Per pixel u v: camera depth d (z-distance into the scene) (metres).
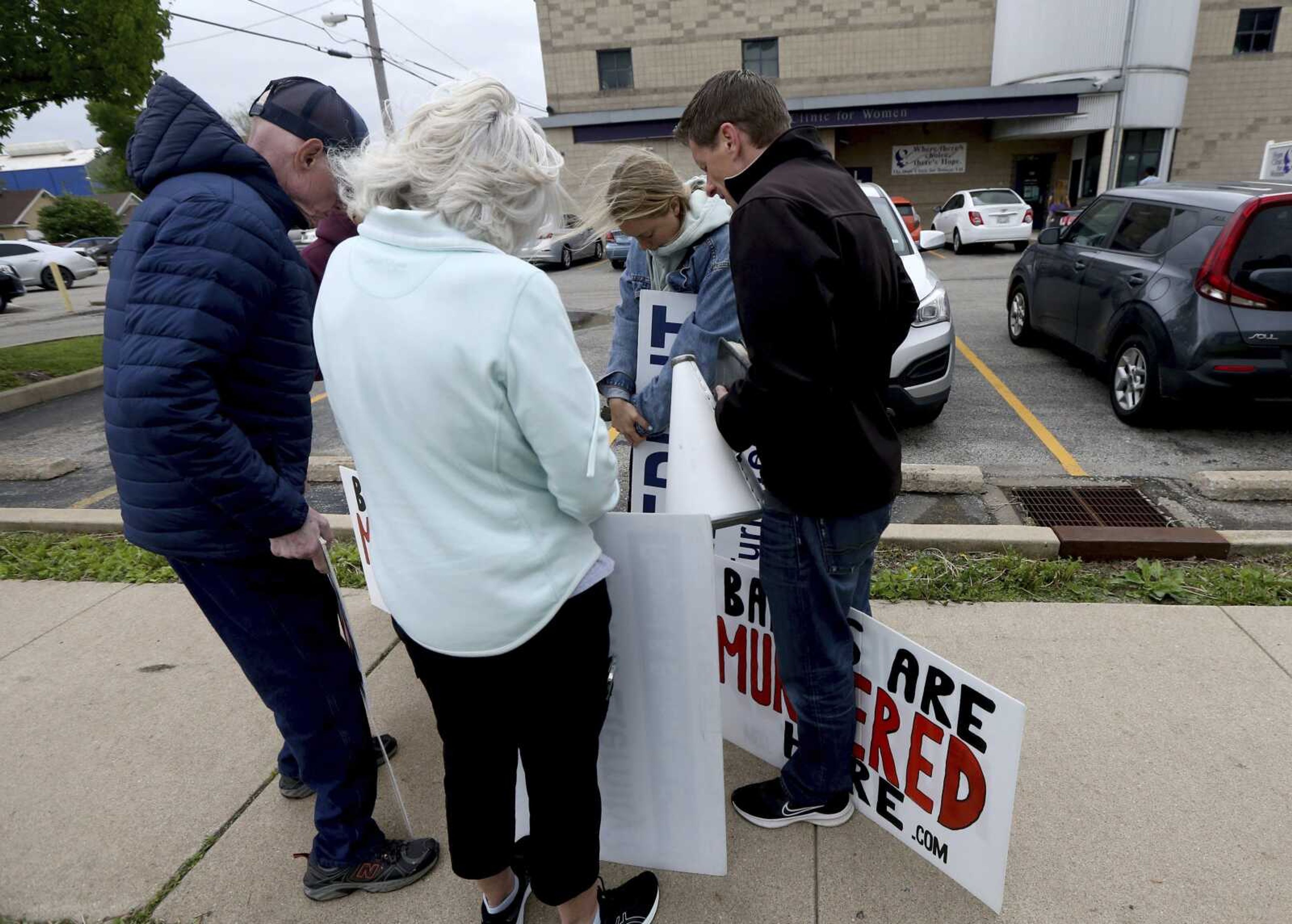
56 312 16.08
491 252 1.22
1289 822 1.95
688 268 2.11
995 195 16.64
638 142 21.44
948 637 2.77
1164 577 3.06
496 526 1.28
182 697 2.72
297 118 1.73
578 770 1.50
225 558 1.58
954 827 1.71
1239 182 5.02
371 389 1.24
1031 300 6.82
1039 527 3.53
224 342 1.39
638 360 2.26
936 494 4.09
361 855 1.91
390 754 2.41
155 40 8.21
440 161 1.19
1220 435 4.82
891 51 22.03
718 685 1.66
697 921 1.80
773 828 2.03
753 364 1.50
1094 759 2.18
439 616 1.31
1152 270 4.86
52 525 4.14
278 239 1.50
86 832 2.15
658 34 22.17
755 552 2.42
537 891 1.57
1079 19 19.42
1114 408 5.18
